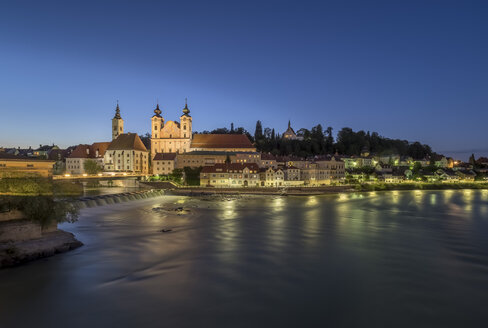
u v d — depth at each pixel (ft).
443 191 409.90
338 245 120.37
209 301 70.85
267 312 66.13
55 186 272.51
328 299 72.43
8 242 96.12
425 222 175.63
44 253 100.99
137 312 65.77
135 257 102.37
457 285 81.41
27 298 72.18
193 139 555.28
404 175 552.00
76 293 74.59
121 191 361.51
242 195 341.82
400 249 115.65
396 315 65.51
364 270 92.07
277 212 212.02
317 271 90.74
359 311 67.00
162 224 163.63
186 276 85.76
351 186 403.95
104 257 102.12
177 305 68.90
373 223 170.40
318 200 295.28
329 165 486.79
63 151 650.02
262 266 94.43
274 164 486.38
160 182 413.80
